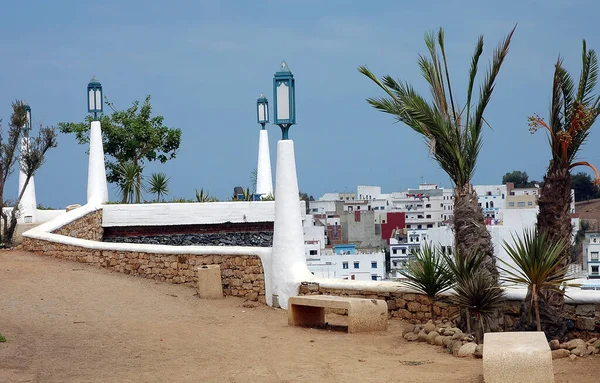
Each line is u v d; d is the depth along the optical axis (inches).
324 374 502.9
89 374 498.3
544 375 435.2
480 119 621.0
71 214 1094.4
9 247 1079.6
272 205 1171.3
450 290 634.8
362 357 556.1
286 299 778.8
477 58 619.5
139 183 1316.4
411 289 682.2
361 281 736.3
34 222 1363.2
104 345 582.6
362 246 2204.7
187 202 1237.7
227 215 1155.3
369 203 2810.0
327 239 2225.6
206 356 557.9
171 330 654.5
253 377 494.6
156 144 1417.3
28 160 1117.1
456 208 615.5
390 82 634.8
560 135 562.6
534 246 548.4
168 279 884.6
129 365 524.7
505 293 598.2
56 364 519.8
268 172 1392.7
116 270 927.7
